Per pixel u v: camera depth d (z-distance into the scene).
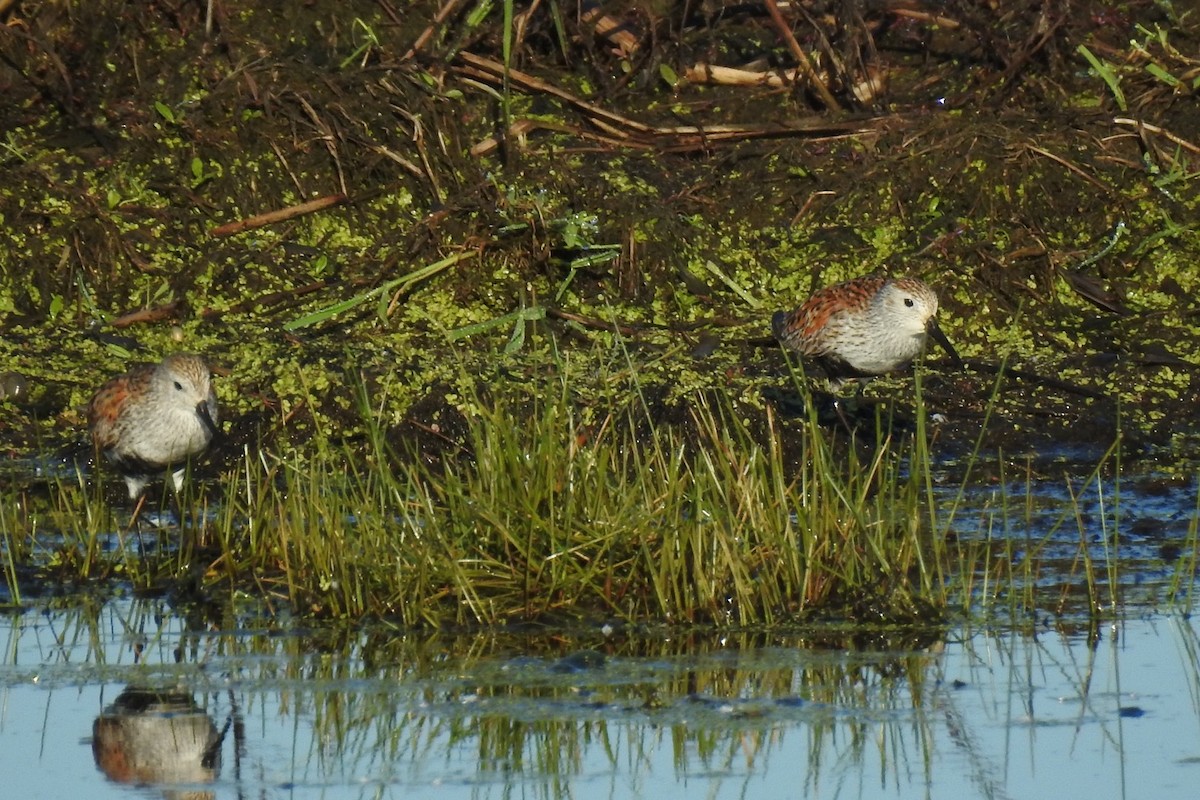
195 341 27.31
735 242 29.50
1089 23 33.59
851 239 29.45
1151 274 29.23
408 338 27.48
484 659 18.47
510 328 27.72
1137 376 27.11
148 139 29.88
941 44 33.59
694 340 27.70
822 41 32.25
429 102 30.30
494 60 32.16
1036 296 28.73
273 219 29.20
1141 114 31.56
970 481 24.45
